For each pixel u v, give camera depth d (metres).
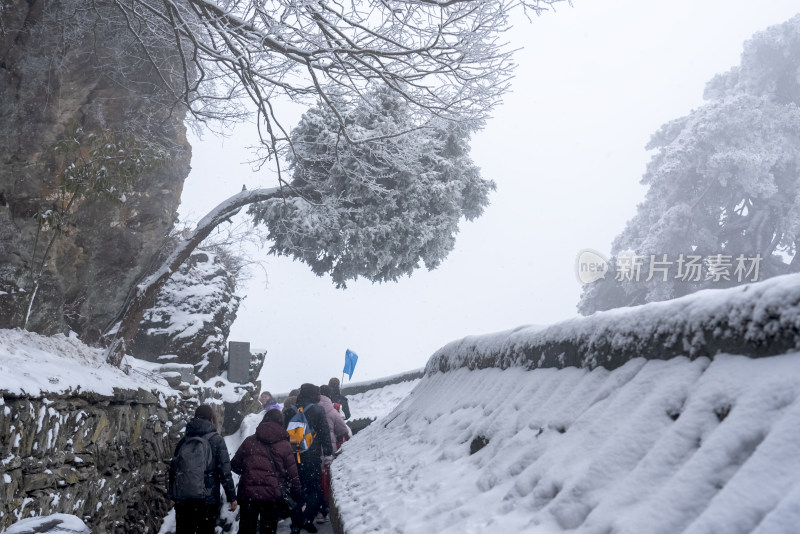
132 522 8.23
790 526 1.29
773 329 1.92
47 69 8.44
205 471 6.97
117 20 9.30
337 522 4.38
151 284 10.91
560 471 2.33
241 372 16.53
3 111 8.07
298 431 7.85
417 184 15.05
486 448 3.45
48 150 8.52
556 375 3.41
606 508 1.89
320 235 15.53
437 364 7.73
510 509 2.45
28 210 8.46
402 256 16.20
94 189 8.45
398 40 7.50
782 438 1.54
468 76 7.67
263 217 15.53
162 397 10.28
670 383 2.23
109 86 9.54
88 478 6.46
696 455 1.76
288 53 7.06
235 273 18.64
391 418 8.09
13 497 4.92
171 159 10.57
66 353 8.07
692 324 2.30
